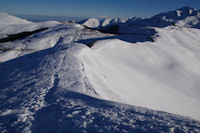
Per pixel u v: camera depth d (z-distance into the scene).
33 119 7.48
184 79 38.66
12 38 97.31
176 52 59.22
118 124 6.23
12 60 29.11
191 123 6.27
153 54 51.59
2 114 8.23
